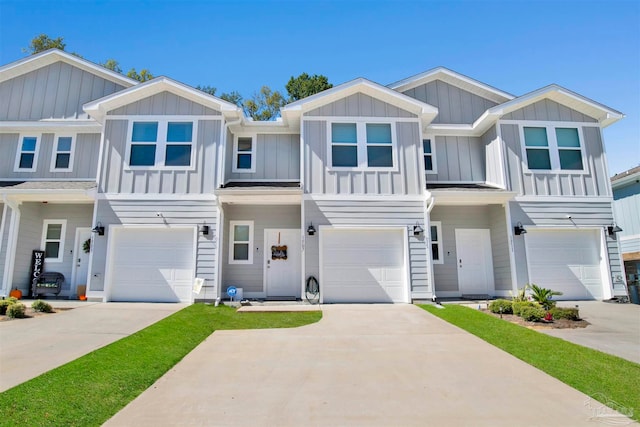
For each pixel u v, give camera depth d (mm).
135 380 4703
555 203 11406
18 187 11000
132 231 10742
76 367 5016
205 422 3639
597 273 11211
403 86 13469
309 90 27281
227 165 12023
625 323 7793
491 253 12430
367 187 11000
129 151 11023
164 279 10508
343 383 4668
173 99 11336
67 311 8836
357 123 11406
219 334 7199
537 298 8789
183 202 10781
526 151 11719
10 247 10922
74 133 12734
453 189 10984
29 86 13062
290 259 12086
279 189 10578
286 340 6730
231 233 12094
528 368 5203
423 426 3555
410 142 11359
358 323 8023
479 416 3762
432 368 5227
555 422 3635
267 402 4105
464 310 9023
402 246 10859
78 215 12438
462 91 13648
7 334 6734
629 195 14445
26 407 3805
